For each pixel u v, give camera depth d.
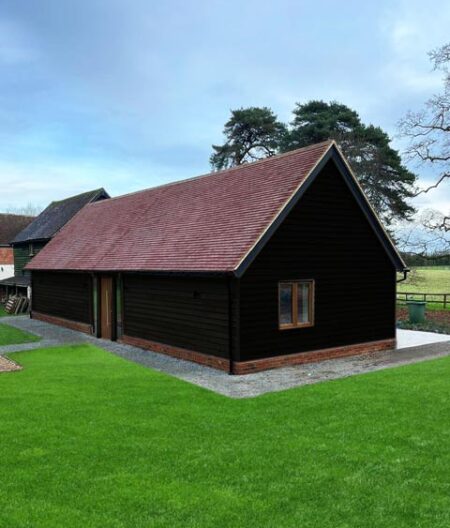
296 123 41.84
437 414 8.52
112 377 11.70
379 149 38.53
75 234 24.95
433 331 20.14
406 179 39.09
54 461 6.71
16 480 6.16
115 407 9.12
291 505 5.57
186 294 14.27
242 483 6.08
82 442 7.37
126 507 5.52
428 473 6.30
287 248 13.64
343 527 5.14
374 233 15.80
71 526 5.16
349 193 15.16
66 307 22.23
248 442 7.37
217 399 9.77
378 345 15.90
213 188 17.77
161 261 14.89
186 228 16.05
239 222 13.91
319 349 14.38
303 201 14.04
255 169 16.78
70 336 19.44
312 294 14.24
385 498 5.71
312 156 14.48
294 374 12.55
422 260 32.00
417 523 5.21
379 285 15.99
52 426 8.05
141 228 18.98
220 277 12.68
